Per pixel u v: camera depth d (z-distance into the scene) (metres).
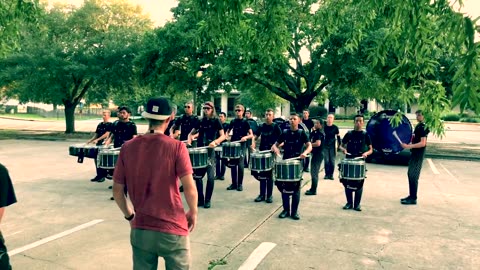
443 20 2.66
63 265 4.67
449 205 8.02
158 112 2.85
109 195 8.45
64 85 25.38
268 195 8.04
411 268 4.75
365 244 5.58
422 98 3.82
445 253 5.27
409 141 13.71
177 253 2.82
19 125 36.91
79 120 53.38
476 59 2.42
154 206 2.78
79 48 24.42
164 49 19.02
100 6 27.20
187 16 18.52
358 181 7.29
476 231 6.25
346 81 16.95
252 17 6.28
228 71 16.75
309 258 5.01
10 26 8.89
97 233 5.88
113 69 24.45
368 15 5.77
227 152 9.03
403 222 6.73
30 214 6.90
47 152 16.30
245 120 10.05
